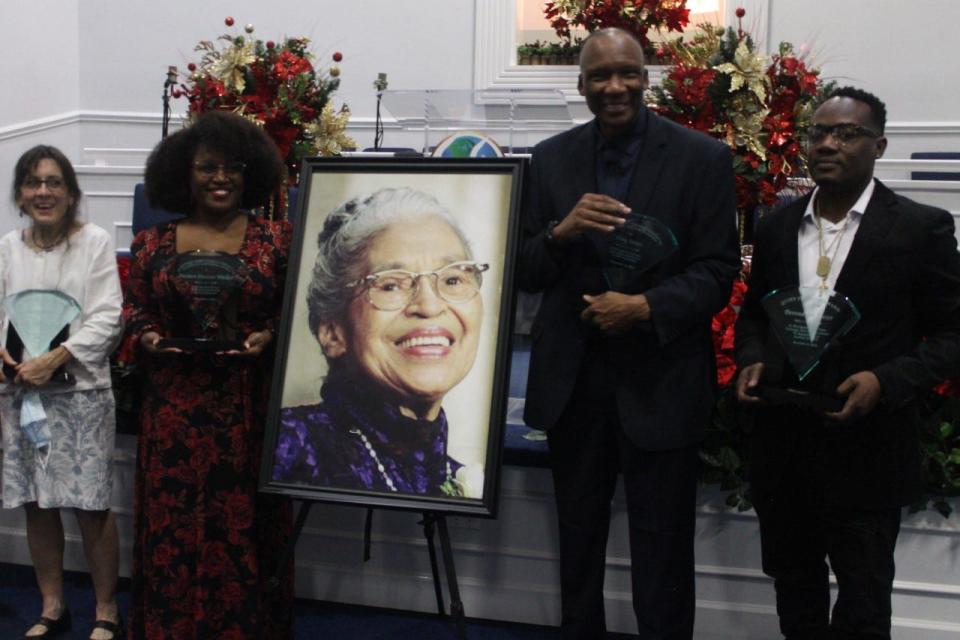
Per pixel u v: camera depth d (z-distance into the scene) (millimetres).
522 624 3164
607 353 2494
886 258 2254
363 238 2529
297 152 4043
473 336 2432
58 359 2900
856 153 2244
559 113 3600
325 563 3338
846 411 2188
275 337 2656
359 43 7477
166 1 7574
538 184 2582
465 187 2502
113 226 5621
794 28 6852
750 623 2979
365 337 2488
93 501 2973
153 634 2582
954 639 2850
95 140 7684
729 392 2904
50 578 3102
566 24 6309
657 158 2455
